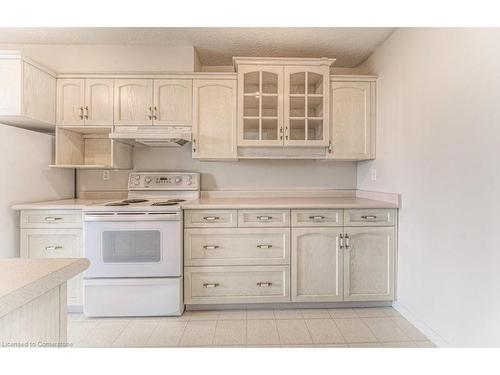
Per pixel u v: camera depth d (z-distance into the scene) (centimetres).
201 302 222
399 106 222
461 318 158
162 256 215
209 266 222
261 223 223
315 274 225
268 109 265
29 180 230
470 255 151
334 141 259
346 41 249
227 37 244
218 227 222
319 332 195
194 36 242
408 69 209
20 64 212
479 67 144
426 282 189
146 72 250
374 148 261
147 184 276
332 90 258
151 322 209
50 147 254
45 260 76
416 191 200
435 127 179
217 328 200
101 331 197
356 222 225
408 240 211
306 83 254
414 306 203
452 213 164
